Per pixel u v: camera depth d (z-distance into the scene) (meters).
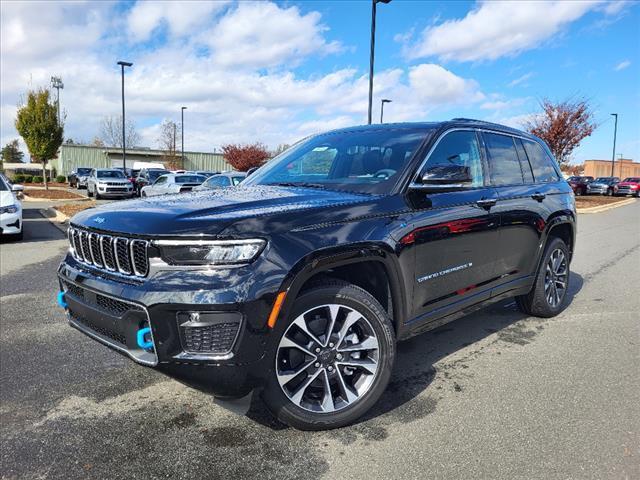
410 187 3.23
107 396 3.37
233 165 47.44
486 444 2.74
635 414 3.07
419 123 3.86
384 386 2.98
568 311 5.36
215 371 2.41
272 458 2.62
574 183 41.47
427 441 2.78
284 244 2.53
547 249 4.79
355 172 3.54
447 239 3.41
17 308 5.43
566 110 27.69
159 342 2.43
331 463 2.58
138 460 2.62
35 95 31.12
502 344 4.33
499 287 4.15
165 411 3.16
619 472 2.47
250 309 2.39
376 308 2.91
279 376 2.64
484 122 4.26
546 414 3.07
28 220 14.73
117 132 67.12
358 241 2.79
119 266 2.65
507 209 4.05
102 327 2.75
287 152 4.36
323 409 2.81
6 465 2.58
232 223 2.46
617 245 10.70
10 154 91.62
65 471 2.52
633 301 5.80
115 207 2.96
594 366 3.83
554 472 2.48
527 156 4.73
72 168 56.47
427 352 4.15
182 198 3.08
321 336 2.79
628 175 80.50
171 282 2.40
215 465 2.57
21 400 3.31
